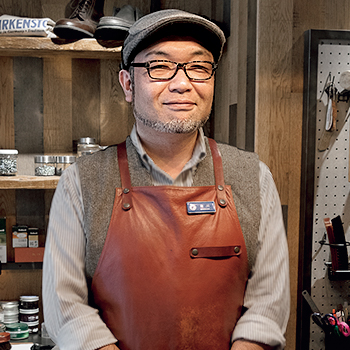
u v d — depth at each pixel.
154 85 0.95
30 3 2.23
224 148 1.12
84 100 2.31
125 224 0.98
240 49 2.03
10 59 2.24
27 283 2.28
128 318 0.95
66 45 1.92
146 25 0.94
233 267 0.99
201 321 0.94
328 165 1.86
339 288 1.89
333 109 1.80
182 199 0.99
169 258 0.95
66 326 0.93
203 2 2.35
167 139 1.00
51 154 2.30
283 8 1.83
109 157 1.07
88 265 0.98
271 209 1.07
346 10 1.87
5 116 2.26
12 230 2.21
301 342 1.85
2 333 1.93
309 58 1.80
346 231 1.88
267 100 1.85
